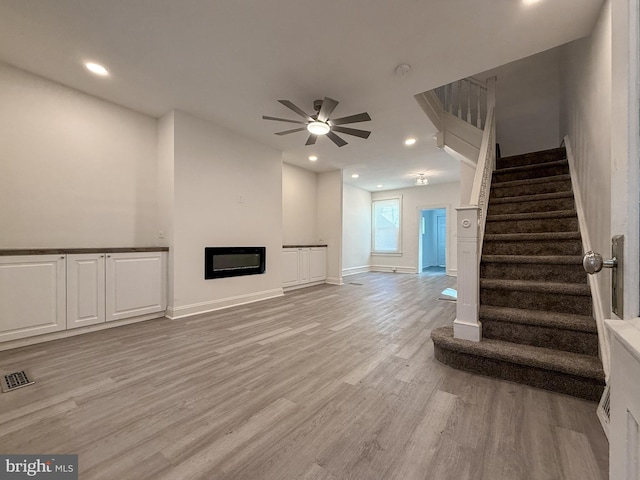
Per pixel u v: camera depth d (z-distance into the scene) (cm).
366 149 498
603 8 197
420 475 118
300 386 189
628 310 64
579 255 242
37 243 281
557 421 151
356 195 851
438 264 1103
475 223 216
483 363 203
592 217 227
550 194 298
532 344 205
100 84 296
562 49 369
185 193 358
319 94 314
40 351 243
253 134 426
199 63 262
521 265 244
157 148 372
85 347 253
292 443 136
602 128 203
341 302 445
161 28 219
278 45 238
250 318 350
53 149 291
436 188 808
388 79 286
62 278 271
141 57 253
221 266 400
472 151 410
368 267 910
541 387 184
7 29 219
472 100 489
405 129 410
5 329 242
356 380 197
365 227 895
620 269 68
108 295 302
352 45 238
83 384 190
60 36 227
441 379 198
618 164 70
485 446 134
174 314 346
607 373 161
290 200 604
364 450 132
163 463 124
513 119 511
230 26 216
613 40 74
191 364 221
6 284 242
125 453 130
